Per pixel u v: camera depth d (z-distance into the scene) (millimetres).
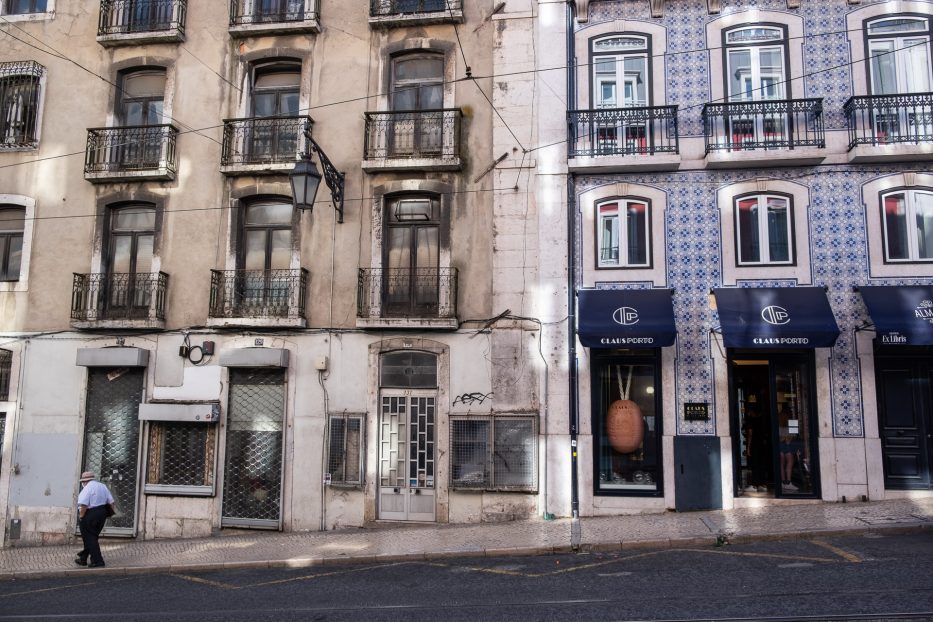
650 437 11953
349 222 13016
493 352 12305
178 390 12969
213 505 12602
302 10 13633
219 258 13211
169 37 13789
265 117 13195
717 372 11672
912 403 11383
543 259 12406
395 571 8820
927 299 11047
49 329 13438
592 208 12453
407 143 13023
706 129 12078
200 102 13742
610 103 12688
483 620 6359
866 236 11609
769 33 12352
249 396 12891
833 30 12133
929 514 9898
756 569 7746
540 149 12680
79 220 13711
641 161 12062
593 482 11812
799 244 11742
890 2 12031
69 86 14133
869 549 8359
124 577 9555
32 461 13125
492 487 11875
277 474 12617
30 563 10625
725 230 11992
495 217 12664
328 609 7043
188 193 13492
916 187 11609
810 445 11523
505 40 13117
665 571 7930
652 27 12664
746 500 11484
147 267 13609
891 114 11711
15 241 13969
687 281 11969
